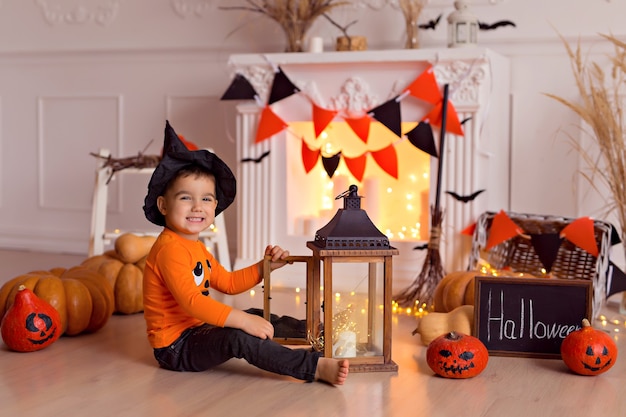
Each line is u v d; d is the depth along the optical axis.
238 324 2.11
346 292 2.18
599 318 2.94
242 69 3.57
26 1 4.59
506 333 2.39
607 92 3.40
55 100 4.60
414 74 3.32
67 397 1.99
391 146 3.39
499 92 3.48
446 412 1.88
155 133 4.37
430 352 2.17
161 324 2.21
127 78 4.41
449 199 3.30
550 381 2.14
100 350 2.45
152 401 1.96
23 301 2.40
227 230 4.23
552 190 3.63
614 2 3.49
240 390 2.05
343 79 3.42
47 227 4.69
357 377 2.16
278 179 3.60
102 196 3.43
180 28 4.24
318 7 3.63
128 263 2.99
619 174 2.96
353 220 2.17
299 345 2.39
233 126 4.19
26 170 4.71
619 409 1.91
